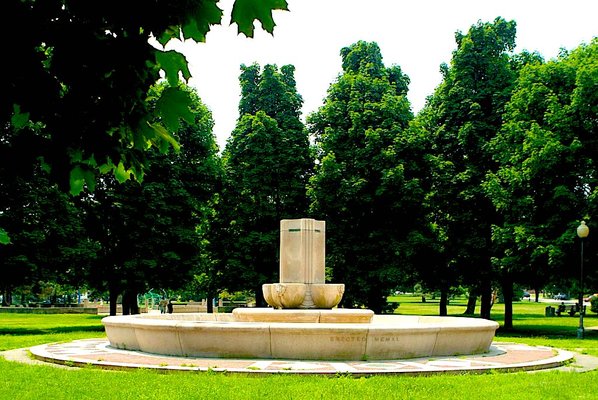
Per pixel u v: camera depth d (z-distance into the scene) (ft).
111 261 106.01
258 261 118.11
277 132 122.11
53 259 93.76
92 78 9.10
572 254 90.68
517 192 97.09
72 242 95.86
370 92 116.88
